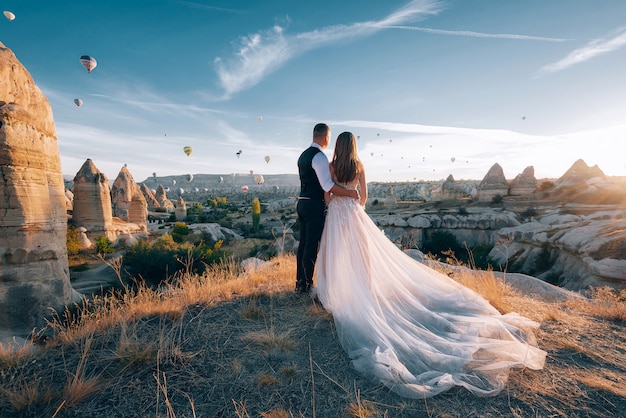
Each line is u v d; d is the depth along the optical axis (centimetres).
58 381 249
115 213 6938
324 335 320
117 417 208
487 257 3378
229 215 10825
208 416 209
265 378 245
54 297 1273
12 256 1184
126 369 259
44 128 1359
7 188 1180
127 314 365
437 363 264
